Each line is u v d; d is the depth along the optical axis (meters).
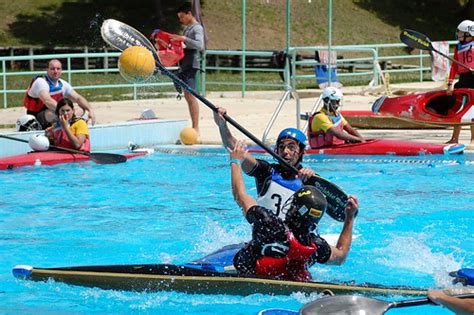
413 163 20.75
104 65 50.25
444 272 11.94
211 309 10.27
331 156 21.52
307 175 11.37
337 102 21.44
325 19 63.16
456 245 13.47
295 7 63.53
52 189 18.06
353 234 14.09
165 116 28.64
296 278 10.85
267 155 21.64
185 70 24.05
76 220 15.28
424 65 58.22
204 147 23.06
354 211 10.99
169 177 19.52
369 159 21.14
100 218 15.45
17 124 22.30
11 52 52.53
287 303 10.32
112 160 20.94
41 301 10.66
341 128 21.67
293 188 11.34
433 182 18.56
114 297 10.77
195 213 15.88
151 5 61.56
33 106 22.38
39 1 62.47
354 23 63.41
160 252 13.20
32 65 52.09
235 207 16.39
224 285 10.59
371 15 65.06
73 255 13.02
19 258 12.85
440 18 66.69
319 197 10.50
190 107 24.16
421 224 14.84
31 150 21.86
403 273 11.93
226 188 18.27
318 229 14.50
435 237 13.98
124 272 10.93
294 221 10.52
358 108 30.70
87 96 38.19
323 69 37.31
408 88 37.19
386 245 13.42
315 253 10.70
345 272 11.95
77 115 23.62
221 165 21.09
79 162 21.36
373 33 62.84
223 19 60.94
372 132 25.80
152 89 37.72
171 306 10.39
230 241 13.88
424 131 25.92
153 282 10.78
